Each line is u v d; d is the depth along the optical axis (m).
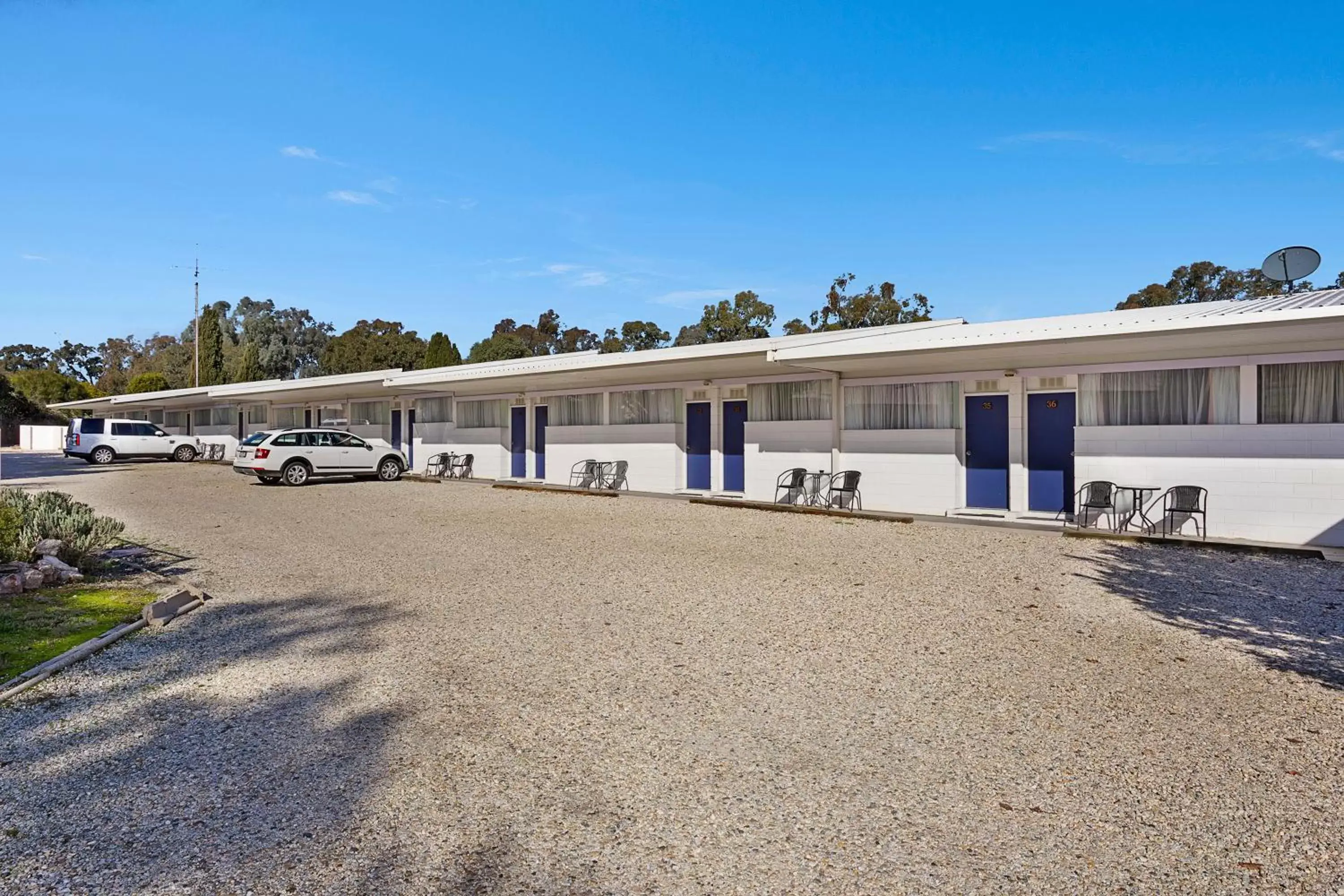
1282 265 12.10
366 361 50.22
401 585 7.84
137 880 2.92
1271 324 8.82
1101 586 7.66
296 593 7.54
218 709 4.58
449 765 3.84
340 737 4.18
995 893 2.80
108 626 6.27
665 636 5.97
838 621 6.39
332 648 5.74
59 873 2.97
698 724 4.31
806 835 3.19
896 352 11.52
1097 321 12.05
